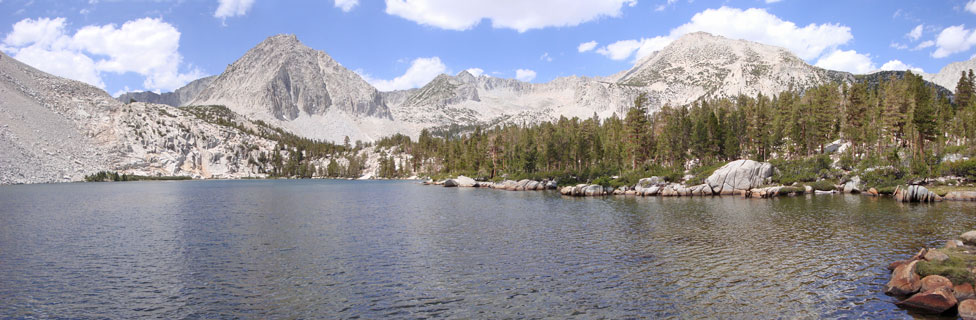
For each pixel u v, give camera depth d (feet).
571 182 419.33
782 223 158.10
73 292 83.30
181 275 94.58
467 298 78.59
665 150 416.05
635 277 90.33
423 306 74.74
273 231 152.15
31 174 605.31
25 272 97.35
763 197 273.95
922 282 74.74
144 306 75.66
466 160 639.76
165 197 327.26
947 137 377.91
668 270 95.25
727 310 71.51
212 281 89.97
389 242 130.11
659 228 151.33
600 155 450.30
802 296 77.51
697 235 136.26
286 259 108.58
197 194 364.38
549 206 238.07
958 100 426.51
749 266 97.45
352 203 268.62
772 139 390.63
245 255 113.29
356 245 125.90
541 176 450.30
